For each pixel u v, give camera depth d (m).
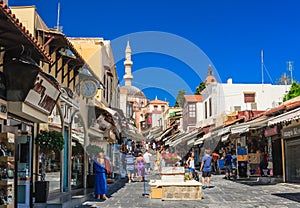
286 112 16.22
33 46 8.91
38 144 11.25
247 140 22.64
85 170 16.28
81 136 11.11
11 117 9.64
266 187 16.70
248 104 39.41
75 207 11.03
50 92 10.76
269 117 19.31
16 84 9.05
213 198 12.91
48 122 12.06
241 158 22.64
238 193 14.41
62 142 11.68
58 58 13.85
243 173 22.56
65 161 14.20
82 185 16.19
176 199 12.55
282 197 12.92
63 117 13.59
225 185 17.94
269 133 19.50
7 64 8.95
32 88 9.30
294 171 17.34
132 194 14.45
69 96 13.73
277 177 19.28
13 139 8.03
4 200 7.66
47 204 10.48
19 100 9.18
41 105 10.52
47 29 13.48
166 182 12.68
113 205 11.41
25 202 10.36
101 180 12.89
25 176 10.48
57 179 13.35
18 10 12.32
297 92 32.78
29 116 10.05
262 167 21.53
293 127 16.88
